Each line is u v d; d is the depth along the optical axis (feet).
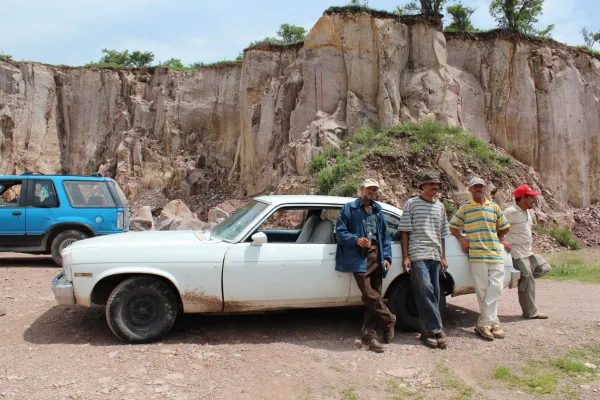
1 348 16.40
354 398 13.30
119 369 14.79
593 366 15.53
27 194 33.06
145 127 95.86
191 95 94.43
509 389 14.06
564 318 20.75
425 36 71.36
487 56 74.33
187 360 15.65
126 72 100.78
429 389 13.99
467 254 19.72
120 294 17.02
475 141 62.80
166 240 18.56
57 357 15.66
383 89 67.05
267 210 18.70
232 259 17.65
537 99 72.84
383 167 55.93
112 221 33.96
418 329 19.42
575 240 59.88
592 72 77.41
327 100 69.56
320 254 18.28
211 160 90.94
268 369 15.14
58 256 32.76
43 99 96.12
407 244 18.61
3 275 28.99
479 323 18.71
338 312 21.95
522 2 74.84
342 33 70.03
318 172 57.98
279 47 81.20
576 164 72.59
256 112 77.71
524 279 20.67
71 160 97.14
